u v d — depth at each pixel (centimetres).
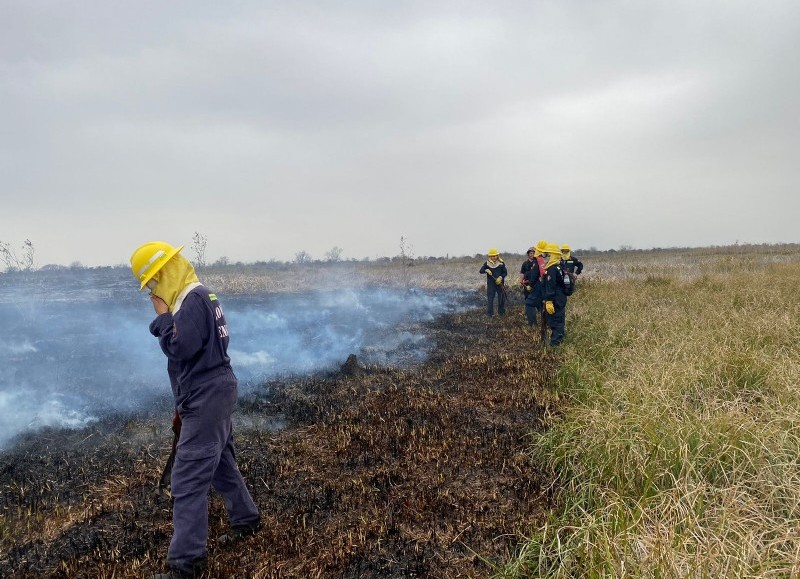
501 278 1393
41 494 478
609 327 1027
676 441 476
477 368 892
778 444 454
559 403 692
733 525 352
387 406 710
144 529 425
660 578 310
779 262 2256
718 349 737
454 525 430
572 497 452
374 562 384
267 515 446
